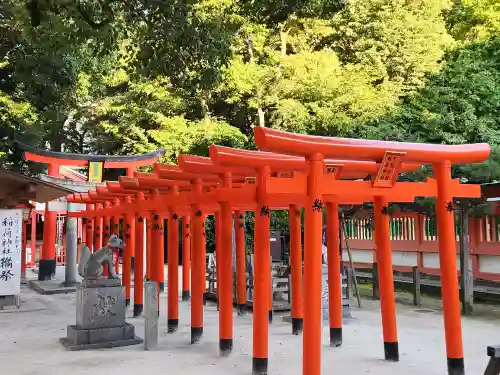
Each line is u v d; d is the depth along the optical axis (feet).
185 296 45.73
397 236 51.72
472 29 71.41
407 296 46.93
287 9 35.91
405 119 57.72
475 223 42.65
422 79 65.26
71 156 58.75
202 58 34.37
